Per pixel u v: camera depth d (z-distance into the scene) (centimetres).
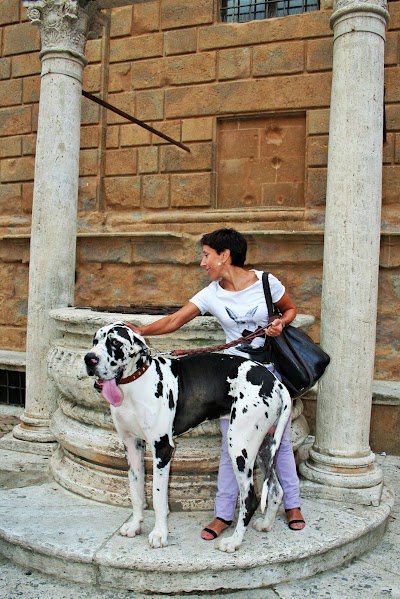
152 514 379
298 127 754
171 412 333
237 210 766
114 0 598
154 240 784
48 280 531
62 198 534
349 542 359
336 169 421
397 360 658
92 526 363
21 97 882
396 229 669
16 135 885
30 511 385
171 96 801
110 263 812
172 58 802
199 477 389
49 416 533
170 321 349
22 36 879
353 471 416
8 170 890
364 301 417
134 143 819
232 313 349
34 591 328
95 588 331
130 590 327
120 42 827
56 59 534
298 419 446
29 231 863
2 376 770
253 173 776
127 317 405
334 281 421
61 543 340
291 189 757
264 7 779
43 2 530
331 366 424
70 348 433
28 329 541
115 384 317
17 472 472
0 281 873
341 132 418
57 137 532
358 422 421
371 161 416
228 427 337
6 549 361
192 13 791
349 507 400
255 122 774
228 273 350
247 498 329
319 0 747
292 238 709
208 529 349
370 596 326
